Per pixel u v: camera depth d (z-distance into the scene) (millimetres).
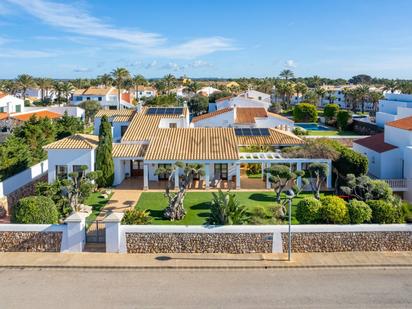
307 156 36688
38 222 22094
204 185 37062
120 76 111188
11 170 33125
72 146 36094
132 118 49031
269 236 20797
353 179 28953
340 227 20922
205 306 15523
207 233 20750
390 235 21094
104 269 18906
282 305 15602
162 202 31781
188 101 104812
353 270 18969
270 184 36156
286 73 175125
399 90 132375
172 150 37750
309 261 19750
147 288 17016
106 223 20625
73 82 170250
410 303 15844
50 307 15445
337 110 87625
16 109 79250
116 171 37594
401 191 35062
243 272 18641
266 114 64562
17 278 17984
